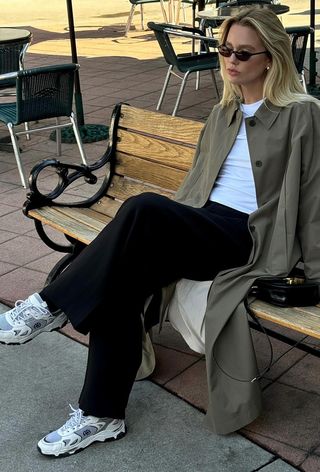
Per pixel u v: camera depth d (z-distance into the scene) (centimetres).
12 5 1794
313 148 244
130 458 242
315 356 267
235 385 238
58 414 268
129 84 848
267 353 297
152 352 281
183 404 269
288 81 254
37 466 241
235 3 730
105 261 236
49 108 521
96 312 237
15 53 605
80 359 305
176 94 786
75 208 340
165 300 255
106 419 247
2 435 258
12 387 288
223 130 272
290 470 230
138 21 1406
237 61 252
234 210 264
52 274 333
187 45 1079
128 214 237
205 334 239
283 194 243
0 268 389
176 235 242
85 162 552
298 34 599
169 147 322
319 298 233
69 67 508
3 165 575
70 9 641
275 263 241
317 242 242
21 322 254
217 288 243
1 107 550
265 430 250
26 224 449
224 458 238
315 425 251
